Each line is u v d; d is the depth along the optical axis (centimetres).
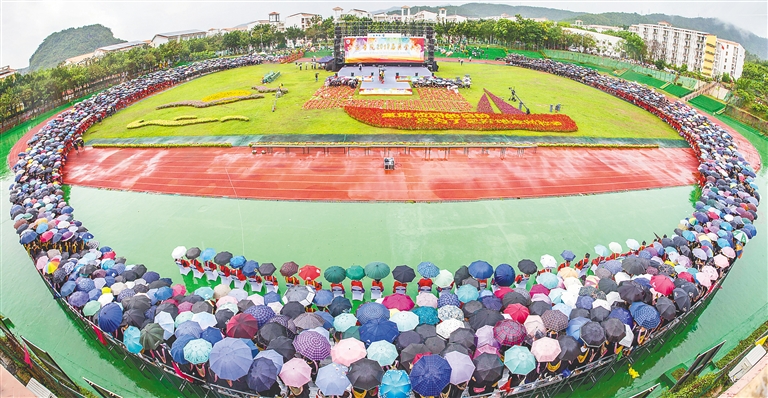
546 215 3322
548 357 1686
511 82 8112
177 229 3136
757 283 2684
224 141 4803
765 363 1848
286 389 1756
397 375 1572
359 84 7425
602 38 13275
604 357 1905
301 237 3017
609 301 2069
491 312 1886
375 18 17638
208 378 1831
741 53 12244
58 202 3173
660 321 2016
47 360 1881
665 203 3569
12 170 4481
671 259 2439
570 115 5912
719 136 4828
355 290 2419
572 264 2744
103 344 2145
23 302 2494
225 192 3656
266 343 1794
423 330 1848
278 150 4519
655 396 1872
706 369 2033
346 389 1598
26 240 2623
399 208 3384
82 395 1753
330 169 4059
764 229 3306
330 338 1962
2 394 1547
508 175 3975
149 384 1947
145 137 4991
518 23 12456
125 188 3784
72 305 2108
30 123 6341
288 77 8375
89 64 9725
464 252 2856
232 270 2611
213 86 7744
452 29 13062
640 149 4762
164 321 1889
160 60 10644
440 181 3828
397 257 2806
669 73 8988
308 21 17325
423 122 5169
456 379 1582
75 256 2478
